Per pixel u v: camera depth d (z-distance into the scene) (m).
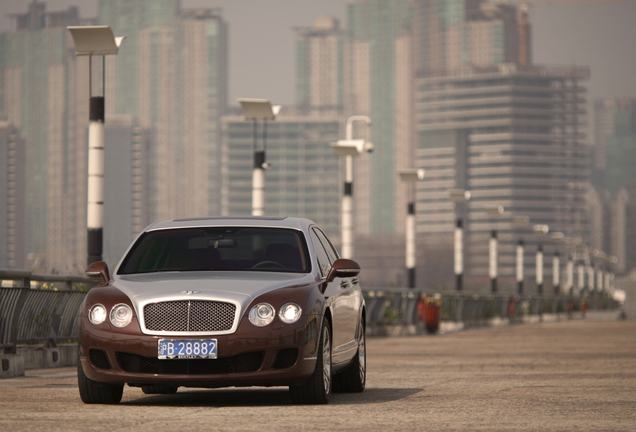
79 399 29.58
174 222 31.52
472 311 151.50
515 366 50.72
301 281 28.17
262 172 89.06
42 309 45.69
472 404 29.52
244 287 27.02
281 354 26.59
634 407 28.83
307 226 31.58
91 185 57.72
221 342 26.02
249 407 27.50
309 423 23.81
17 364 40.00
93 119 58.09
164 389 32.38
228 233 30.45
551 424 24.34
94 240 57.56
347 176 106.69
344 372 33.12
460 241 153.62
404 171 123.25
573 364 52.12
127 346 26.25
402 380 40.72
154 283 27.41
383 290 103.00
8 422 23.55
